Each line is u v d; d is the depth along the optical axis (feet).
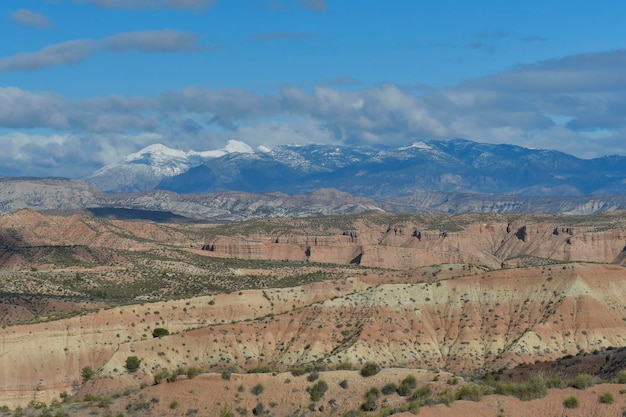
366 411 429.79
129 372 597.11
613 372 506.48
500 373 581.94
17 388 639.35
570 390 381.19
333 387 463.83
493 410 371.35
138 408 474.08
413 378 463.83
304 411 448.24
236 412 454.81
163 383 494.18
